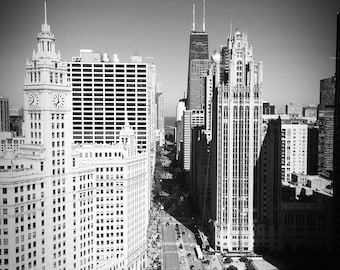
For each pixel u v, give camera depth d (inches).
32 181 7544.3
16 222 7278.5
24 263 7490.2
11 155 7711.6
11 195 7130.9
